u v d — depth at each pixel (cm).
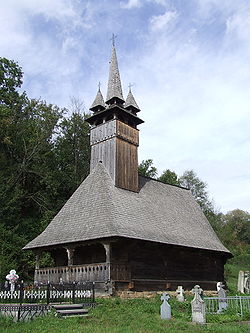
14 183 3619
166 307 1578
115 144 2705
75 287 1775
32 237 3388
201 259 2984
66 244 2323
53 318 1439
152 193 3017
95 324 1366
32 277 3203
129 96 3056
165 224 2702
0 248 2984
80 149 4344
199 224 3238
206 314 1658
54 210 3753
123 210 2425
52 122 4084
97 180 2647
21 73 3969
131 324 1370
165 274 2533
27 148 3819
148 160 5678
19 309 1445
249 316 1667
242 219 9319
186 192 3688
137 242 2270
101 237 2102
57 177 3997
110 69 3086
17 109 3925
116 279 2105
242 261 6612
